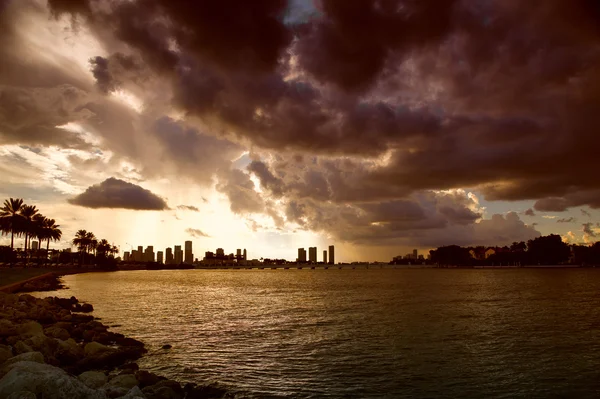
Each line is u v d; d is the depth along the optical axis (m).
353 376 23.36
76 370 21.91
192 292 95.25
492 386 21.78
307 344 32.12
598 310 55.94
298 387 21.30
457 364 26.08
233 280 184.25
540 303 66.19
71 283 113.50
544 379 23.09
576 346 31.55
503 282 141.50
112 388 15.88
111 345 29.64
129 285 115.38
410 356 28.14
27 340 22.66
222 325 42.06
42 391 11.98
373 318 47.88
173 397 17.73
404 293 90.81
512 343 32.59
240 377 22.98
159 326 41.16
